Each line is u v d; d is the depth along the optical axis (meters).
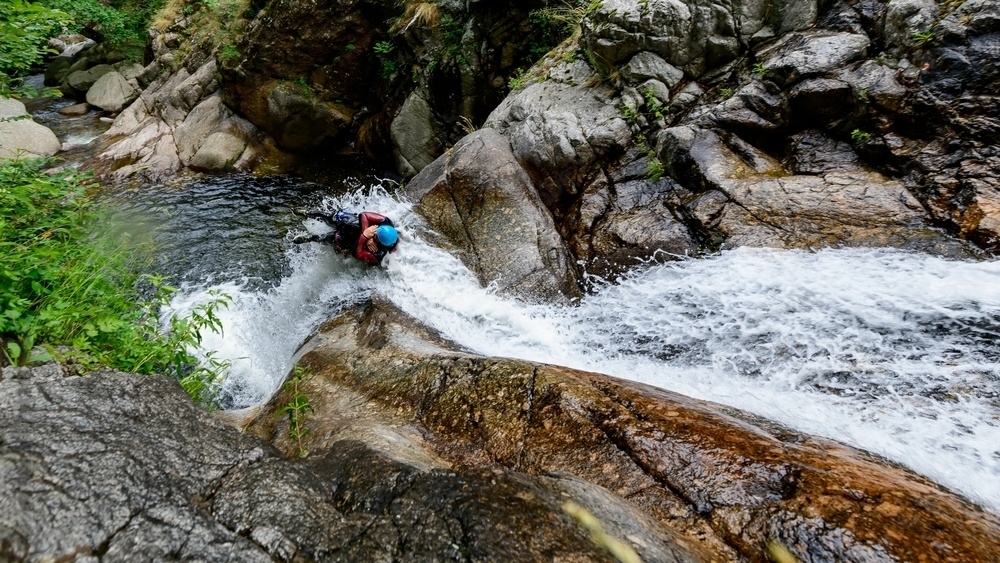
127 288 4.65
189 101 11.83
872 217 4.58
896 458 2.72
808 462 2.35
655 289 5.03
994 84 4.53
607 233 5.73
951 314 3.62
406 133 10.24
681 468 2.38
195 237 8.01
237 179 10.19
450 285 5.74
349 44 10.62
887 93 4.92
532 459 2.67
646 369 4.31
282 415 3.58
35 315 3.01
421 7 9.77
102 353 3.18
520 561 1.65
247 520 1.78
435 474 2.13
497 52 9.56
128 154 10.67
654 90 6.30
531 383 3.12
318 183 10.26
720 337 4.27
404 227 6.37
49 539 1.47
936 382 3.28
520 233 6.04
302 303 6.18
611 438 2.63
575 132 6.46
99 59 15.52
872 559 1.79
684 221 5.38
